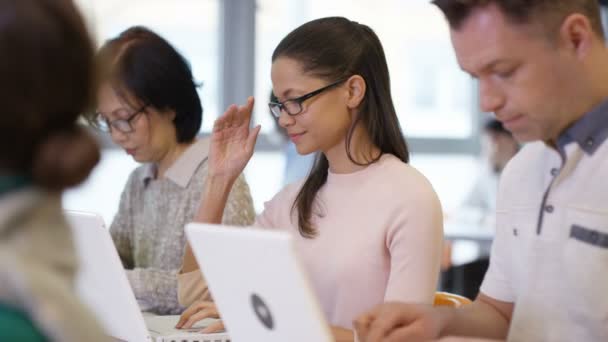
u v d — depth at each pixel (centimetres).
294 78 218
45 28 89
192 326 233
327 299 217
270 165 643
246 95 641
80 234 202
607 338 164
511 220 184
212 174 256
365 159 224
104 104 267
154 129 276
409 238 209
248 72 640
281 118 223
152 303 266
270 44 647
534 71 152
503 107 157
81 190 97
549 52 152
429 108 698
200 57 633
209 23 632
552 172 175
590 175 166
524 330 177
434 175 705
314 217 227
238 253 141
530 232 177
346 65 219
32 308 87
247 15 638
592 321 165
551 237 171
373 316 172
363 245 214
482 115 705
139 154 279
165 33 620
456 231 532
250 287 142
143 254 291
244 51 639
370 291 213
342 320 214
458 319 180
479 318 186
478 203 612
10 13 88
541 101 154
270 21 647
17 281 86
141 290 263
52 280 89
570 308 169
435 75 693
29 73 88
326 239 221
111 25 599
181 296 257
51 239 92
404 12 675
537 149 182
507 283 189
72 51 92
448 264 480
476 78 159
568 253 168
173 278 264
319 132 220
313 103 218
